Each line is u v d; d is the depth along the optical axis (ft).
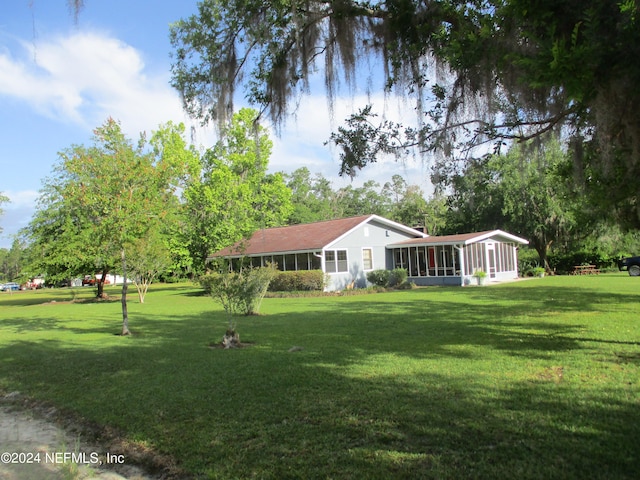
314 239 93.45
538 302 49.70
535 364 22.35
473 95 16.61
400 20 16.98
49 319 57.36
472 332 32.30
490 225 116.98
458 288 80.23
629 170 15.24
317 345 29.94
